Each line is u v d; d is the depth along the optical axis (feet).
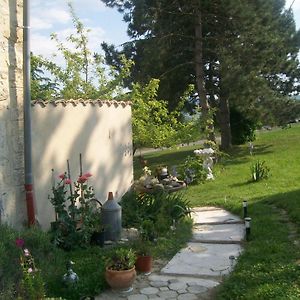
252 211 32.32
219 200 38.24
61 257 21.38
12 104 23.02
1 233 19.45
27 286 16.57
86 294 18.52
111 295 18.85
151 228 25.57
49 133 25.21
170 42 68.33
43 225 24.49
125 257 19.69
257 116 69.36
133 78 71.10
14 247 18.47
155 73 70.74
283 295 16.53
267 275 18.94
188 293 18.80
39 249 20.34
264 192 40.52
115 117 31.96
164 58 69.92
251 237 25.75
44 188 24.75
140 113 52.54
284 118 69.00
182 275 20.88
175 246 25.12
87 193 25.25
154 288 19.45
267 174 48.16
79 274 19.88
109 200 26.30
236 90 62.85
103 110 30.35
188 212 30.94
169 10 64.95
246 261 21.49
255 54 61.67
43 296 16.65
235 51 62.39
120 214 26.20
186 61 72.74
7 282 16.76
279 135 94.07
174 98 75.46
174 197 31.83
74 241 23.81
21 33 23.38
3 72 22.34
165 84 72.64
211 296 18.43
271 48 63.00
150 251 22.25
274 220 28.91
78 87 54.90
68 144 26.71
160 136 53.06
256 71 62.85
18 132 23.32
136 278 20.65
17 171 23.20
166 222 27.81
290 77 73.87
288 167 54.90
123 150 33.09
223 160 66.08
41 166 24.58
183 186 38.40
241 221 30.50
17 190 23.11
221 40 66.28
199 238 26.84
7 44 22.72
